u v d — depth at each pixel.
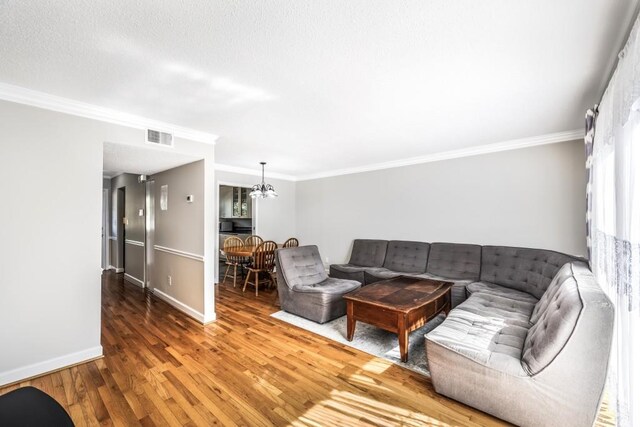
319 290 3.46
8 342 2.15
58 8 1.33
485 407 1.82
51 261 2.33
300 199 6.78
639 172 1.41
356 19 1.44
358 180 5.59
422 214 4.69
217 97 2.37
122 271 6.36
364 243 5.28
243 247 5.51
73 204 2.44
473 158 4.15
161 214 4.41
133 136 2.82
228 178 5.69
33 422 1.08
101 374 2.29
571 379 1.57
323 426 1.75
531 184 3.67
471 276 3.90
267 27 1.50
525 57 1.80
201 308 3.46
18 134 2.19
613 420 1.80
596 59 1.82
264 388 2.12
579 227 3.36
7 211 2.15
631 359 1.45
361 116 2.84
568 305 1.67
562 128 3.26
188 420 1.79
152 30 1.51
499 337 2.10
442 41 1.64
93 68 1.89
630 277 1.49
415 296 2.90
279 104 2.52
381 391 2.09
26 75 1.98
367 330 3.22
